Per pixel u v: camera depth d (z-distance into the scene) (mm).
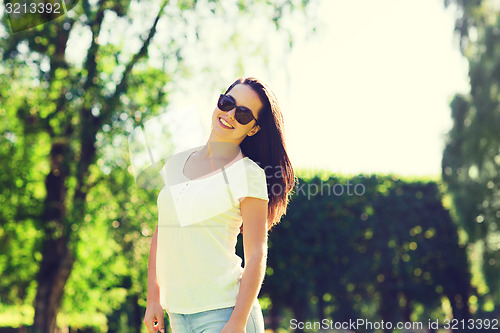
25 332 15984
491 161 16406
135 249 11109
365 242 19109
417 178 19875
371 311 19344
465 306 20000
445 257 19781
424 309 20125
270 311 19531
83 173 11070
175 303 1950
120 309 20234
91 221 11289
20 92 11055
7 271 12273
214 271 1908
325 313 19156
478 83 15867
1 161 11945
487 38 15594
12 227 12234
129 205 11055
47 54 10484
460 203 17078
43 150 12273
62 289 12227
